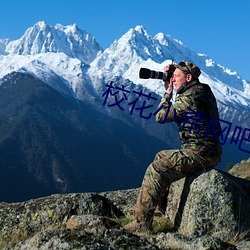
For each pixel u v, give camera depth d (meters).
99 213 5.33
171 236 4.27
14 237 5.01
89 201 5.37
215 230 4.62
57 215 5.23
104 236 4.13
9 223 5.25
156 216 5.40
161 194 5.09
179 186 5.19
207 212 4.70
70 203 5.33
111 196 6.32
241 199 4.77
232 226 4.60
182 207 4.96
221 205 4.68
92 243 4.02
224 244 4.25
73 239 4.07
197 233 4.34
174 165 4.91
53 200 5.41
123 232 4.18
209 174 4.83
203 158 4.92
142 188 4.96
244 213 4.70
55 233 4.17
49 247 4.04
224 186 4.75
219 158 5.07
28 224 5.21
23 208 5.39
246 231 4.56
